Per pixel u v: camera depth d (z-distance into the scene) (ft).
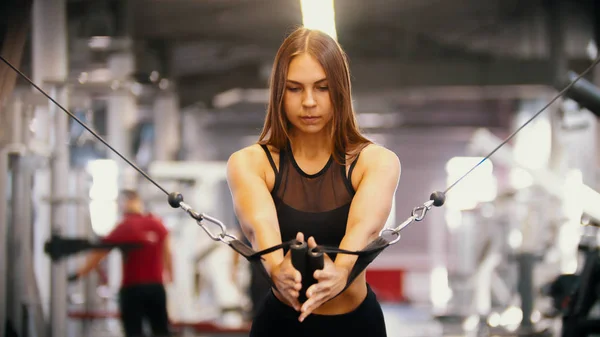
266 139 7.89
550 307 29.66
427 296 78.59
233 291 38.17
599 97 16.29
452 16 45.42
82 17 30.83
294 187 7.61
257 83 55.21
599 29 26.50
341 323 7.52
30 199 19.15
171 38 45.96
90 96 28.37
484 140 40.96
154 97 46.91
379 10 43.65
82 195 28.27
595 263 15.72
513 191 37.11
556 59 42.19
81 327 26.61
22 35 14.60
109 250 23.47
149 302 24.06
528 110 61.36
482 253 38.83
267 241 7.04
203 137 71.51
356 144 7.75
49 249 21.95
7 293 18.49
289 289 6.73
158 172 37.22
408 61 49.60
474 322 35.94
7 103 16.80
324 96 7.43
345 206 7.57
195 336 30.83
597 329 15.75
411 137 90.48
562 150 41.11
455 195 41.98
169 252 25.91
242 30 46.03
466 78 48.85
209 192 37.65
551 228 34.12
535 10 43.80
